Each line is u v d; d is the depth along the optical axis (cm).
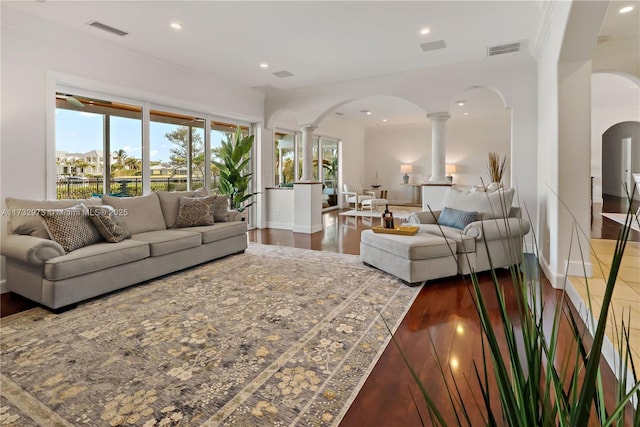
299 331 245
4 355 214
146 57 452
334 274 374
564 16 279
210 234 415
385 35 391
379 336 238
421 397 175
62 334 241
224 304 293
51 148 362
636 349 189
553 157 334
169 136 513
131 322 259
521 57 455
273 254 469
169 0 316
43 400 173
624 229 53
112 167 440
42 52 353
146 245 339
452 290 324
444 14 343
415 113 910
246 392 180
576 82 312
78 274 284
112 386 184
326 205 1012
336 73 531
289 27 371
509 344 63
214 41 407
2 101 327
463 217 394
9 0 312
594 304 253
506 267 381
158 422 159
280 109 650
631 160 960
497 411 163
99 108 425
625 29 366
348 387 184
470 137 1038
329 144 1020
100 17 346
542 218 406
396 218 820
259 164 666
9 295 318
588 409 53
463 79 492
